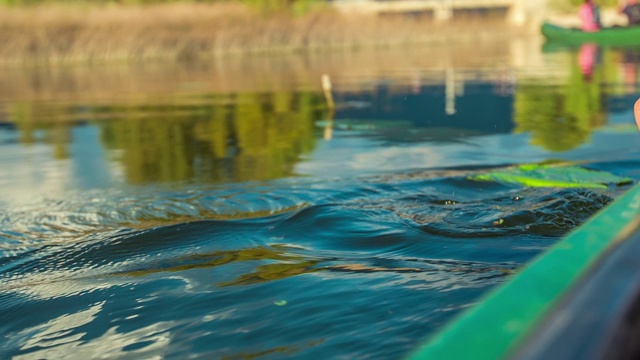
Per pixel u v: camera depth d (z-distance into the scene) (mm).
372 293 2131
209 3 24453
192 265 2592
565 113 6625
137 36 21453
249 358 1753
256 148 5312
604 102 7180
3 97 10703
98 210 3543
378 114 7121
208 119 7082
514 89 8766
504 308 850
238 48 23234
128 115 7656
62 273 2607
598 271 958
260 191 3814
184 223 3178
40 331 2049
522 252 2621
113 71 16453
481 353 739
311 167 4496
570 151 4824
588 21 19031
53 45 20922
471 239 2803
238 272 2457
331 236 2908
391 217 3158
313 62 16828
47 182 4324
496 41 24250
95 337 1977
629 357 836
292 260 2586
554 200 3344
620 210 1300
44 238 3078
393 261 2537
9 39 20578
